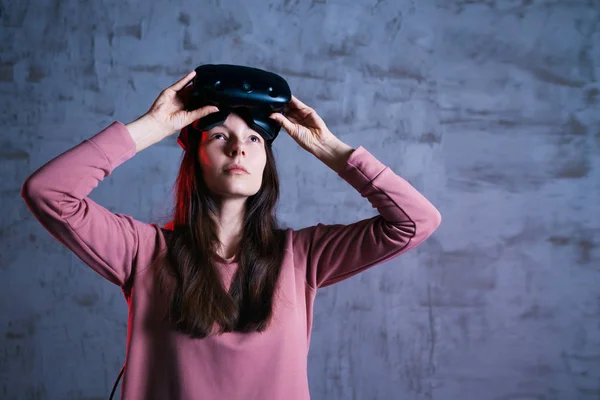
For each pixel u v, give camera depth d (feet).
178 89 3.63
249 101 3.56
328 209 7.84
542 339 8.10
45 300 7.47
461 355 7.97
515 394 8.03
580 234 8.21
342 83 7.92
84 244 3.34
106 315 7.56
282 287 3.66
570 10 8.34
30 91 7.54
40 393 7.40
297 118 3.97
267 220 3.84
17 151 7.49
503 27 8.24
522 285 8.10
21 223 7.48
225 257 3.76
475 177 8.08
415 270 7.96
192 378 3.33
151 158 7.66
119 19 7.68
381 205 3.68
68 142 7.55
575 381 8.12
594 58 8.33
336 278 3.91
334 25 7.98
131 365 3.40
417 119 8.02
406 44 8.07
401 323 7.89
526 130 8.18
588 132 8.27
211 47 7.77
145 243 3.63
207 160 3.63
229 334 3.43
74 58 7.61
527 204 8.16
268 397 3.40
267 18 7.88
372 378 7.80
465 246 8.04
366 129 7.91
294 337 3.58
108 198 7.55
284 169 7.79
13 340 7.40
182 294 3.45
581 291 8.18
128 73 7.66
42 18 7.60
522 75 8.23
